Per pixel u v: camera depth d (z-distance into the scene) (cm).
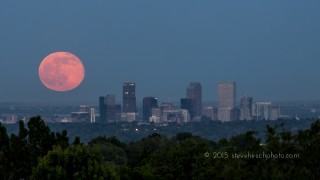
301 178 10612
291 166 10906
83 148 11912
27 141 13262
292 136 11269
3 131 13238
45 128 13400
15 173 12950
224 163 11675
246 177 11194
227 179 11356
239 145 11919
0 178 12812
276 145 11150
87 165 11681
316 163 10944
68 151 11869
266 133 11506
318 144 10975
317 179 10819
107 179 12062
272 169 10969
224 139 12281
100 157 12156
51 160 11638
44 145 13262
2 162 12875
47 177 11350
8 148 13050
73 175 11425
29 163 13012
